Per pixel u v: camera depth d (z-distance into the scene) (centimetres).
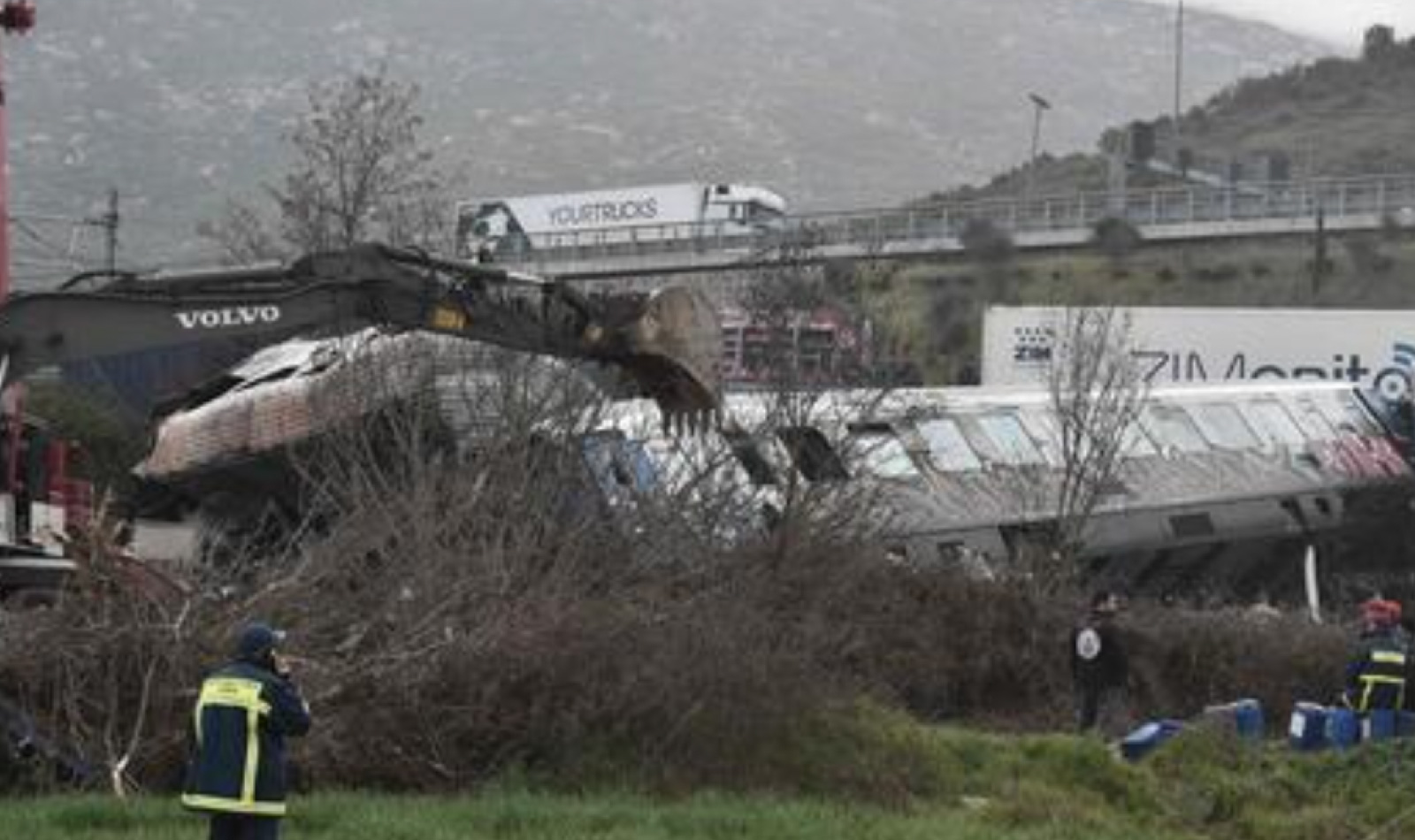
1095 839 2462
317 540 2878
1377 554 6159
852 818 2328
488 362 3506
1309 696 4141
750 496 3681
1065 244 12562
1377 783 2852
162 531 4103
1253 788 2833
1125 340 6644
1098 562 5422
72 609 2431
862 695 2994
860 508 3875
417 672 2459
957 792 2712
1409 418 6438
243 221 8719
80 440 4956
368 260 2570
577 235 13712
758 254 7319
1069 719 3841
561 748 2494
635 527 3322
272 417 4147
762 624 2802
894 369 5044
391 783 2419
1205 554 5725
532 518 2952
